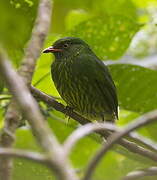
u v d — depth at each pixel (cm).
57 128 1103
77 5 1381
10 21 664
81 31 1055
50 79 1085
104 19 1014
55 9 1374
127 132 397
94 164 373
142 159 813
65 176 354
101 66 1085
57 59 1090
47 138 378
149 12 1397
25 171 751
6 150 364
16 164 748
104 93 1092
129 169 1010
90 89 1090
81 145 1145
